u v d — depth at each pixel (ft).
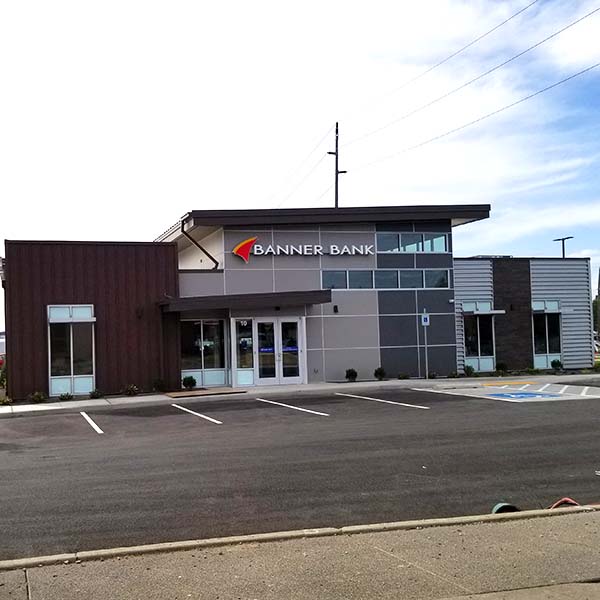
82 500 26.84
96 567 18.38
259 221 79.87
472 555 19.11
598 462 33.32
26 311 71.77
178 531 22.58
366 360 84.58
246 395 70.95
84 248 74.13
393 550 19.58
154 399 68.33
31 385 71.46
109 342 74.43
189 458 35.99
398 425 47.06
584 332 102.06
